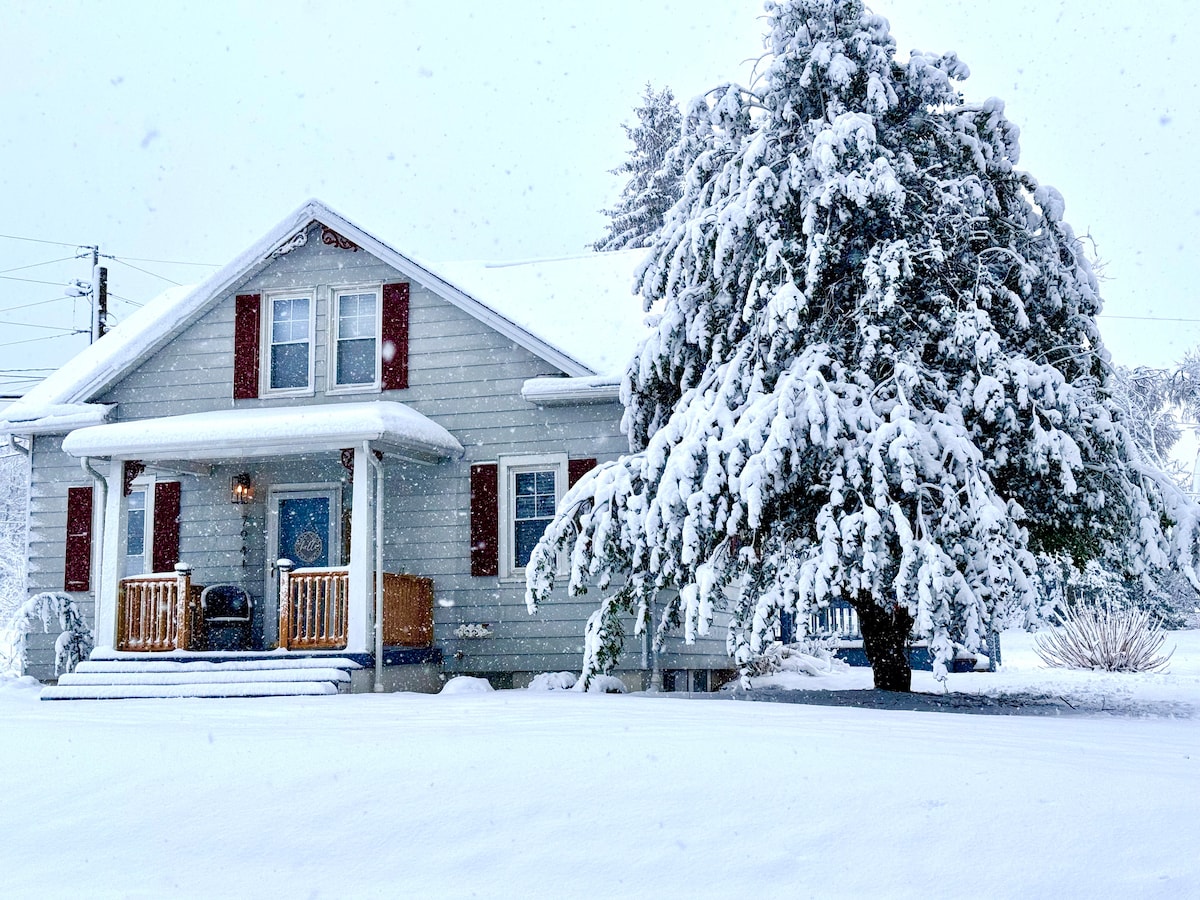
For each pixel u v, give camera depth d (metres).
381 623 15.03
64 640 17.64
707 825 4.42
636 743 5.93
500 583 16.89
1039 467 12.17
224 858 4.43
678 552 13.12
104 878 4.29
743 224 13.29
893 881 3.87
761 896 3.81
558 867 4.13
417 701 11.77
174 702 12.43
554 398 16.78
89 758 6.02
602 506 13.75
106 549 16.17
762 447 12.03
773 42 14.46
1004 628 11.78
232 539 18.03
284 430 15.33
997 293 13.23
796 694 14.45
